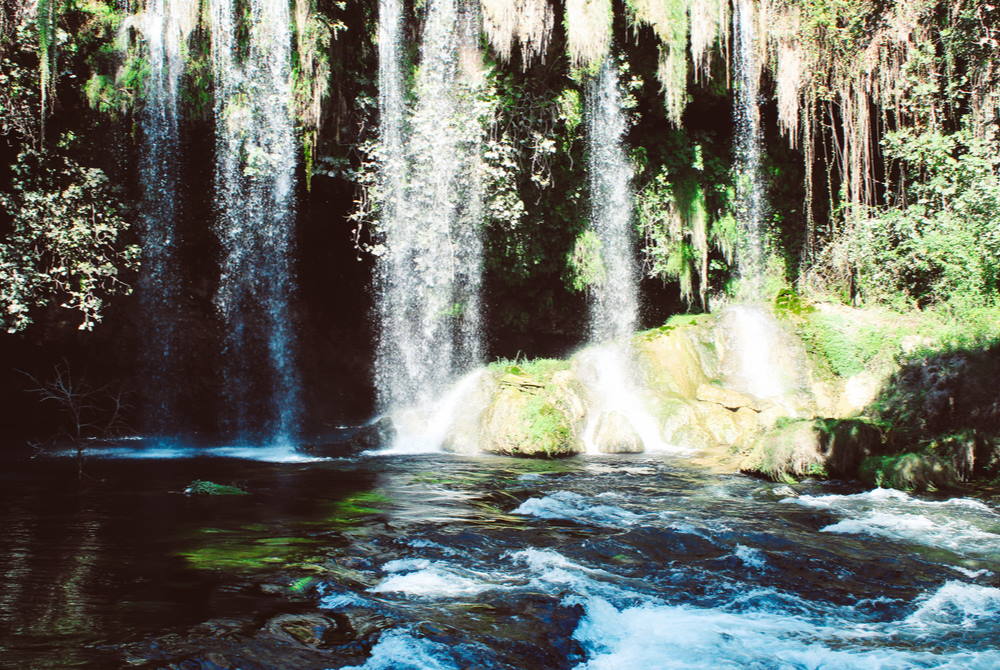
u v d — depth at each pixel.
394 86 15.84
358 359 18.92
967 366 12.88
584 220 17.88
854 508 8.95
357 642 4.70
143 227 15.26
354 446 13.95
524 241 17.19
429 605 5.40
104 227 13.46
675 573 6.41
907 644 5.07
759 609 5.66
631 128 18.44
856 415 14.31
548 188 17.34
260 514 8.20
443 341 17.66
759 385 16.70
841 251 19.02
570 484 10.43
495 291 18.23
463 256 16.81
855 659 4.81
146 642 4.56
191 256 16.48
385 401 18.39
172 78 14.46
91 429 16.28
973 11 14.67
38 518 7.89
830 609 5.73
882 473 10.34
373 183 15.91
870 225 17.67
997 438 11.16
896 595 6.02
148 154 14.93
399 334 17.98
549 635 4.95
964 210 15.86
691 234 19.64
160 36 14.35
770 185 20.66
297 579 5.89
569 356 19.09
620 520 8.20
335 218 17.28
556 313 18.91
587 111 17.30
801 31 17.81
